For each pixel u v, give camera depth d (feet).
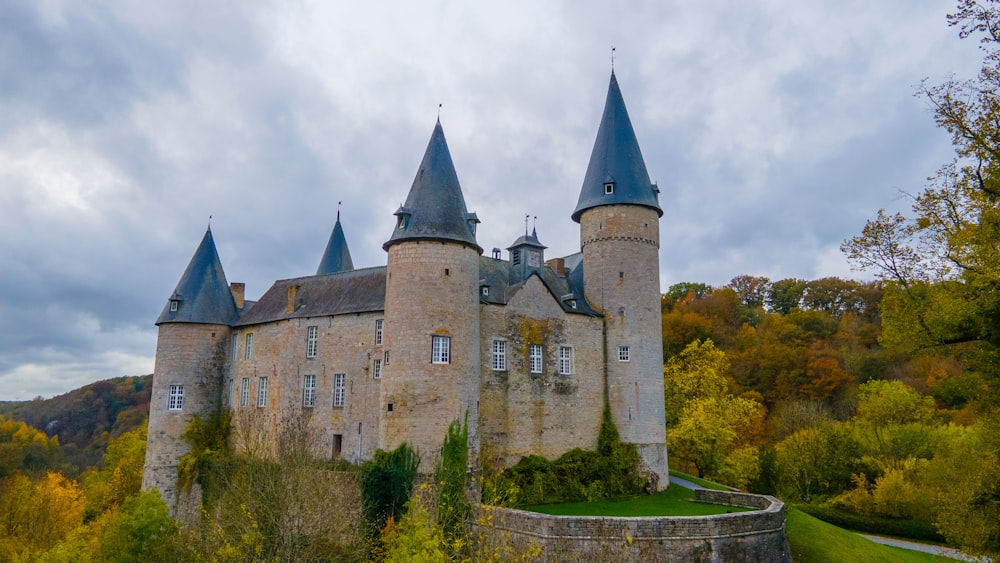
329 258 201.16
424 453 110.52
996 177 66.13
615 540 93.97
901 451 181.57
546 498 123.54
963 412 214.28
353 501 107.14
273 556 82.17
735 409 185.68
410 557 62.34
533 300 136.98
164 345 157.58
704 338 269.03
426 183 123.13
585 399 140.05
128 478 205.05
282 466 97.19
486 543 78.33
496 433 126.72
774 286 344.28
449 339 115.85
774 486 180.14
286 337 148.66
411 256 117.91
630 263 144.97
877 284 80.38
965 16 61.46
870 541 130.72
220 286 166.09
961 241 67.00
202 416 156.66
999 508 77.20
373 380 135.33
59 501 174.91
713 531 94.84
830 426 190.60
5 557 144.15
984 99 64.85
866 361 256.52
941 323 72.84
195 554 88.89
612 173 148.36
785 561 101.96
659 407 142.72
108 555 110.63
